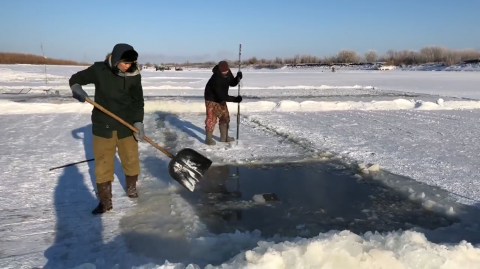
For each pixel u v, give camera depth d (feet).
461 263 9.62
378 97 61.93
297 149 24.75
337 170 20.44
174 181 18.25
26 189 17.10
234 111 43.29
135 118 15.26
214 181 18.54
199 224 13.66
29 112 40.45
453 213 14.98
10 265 10.96
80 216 14.34
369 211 15.21
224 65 24.68
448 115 40.91
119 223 13.75
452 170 20.30
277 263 9.17
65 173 19.39
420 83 100.94
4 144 25.68
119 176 18.86
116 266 10.69
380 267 9.23
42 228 13.34
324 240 9.97
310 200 16.26
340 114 41.45
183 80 110.11
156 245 12.16
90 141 26.91
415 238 10.34
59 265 10.96
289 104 45.68
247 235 12.78
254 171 20.21
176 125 33.35
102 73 14.46
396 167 20.89
